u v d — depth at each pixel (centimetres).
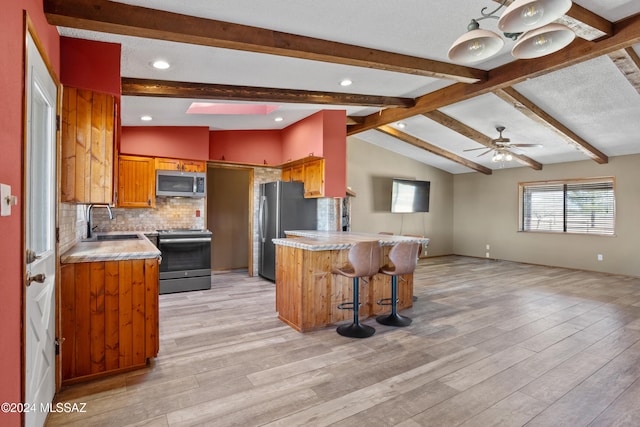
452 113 568
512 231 839
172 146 528
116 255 248
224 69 327
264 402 216
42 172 197
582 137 599
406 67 334
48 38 205
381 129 672
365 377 248
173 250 503
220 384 238
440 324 367
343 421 197
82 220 384
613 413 205
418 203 850
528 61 368
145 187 512
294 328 351
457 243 961
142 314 260
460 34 286
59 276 223
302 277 342
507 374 254
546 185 786
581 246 721
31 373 165
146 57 290
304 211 596
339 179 526
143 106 408
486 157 790
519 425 194
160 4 221
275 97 403
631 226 658
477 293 509
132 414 202
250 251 634
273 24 257
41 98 187
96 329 244
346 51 300
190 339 321
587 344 313
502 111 537
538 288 545
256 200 638
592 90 442
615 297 488
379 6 237
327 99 438
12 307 132
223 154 591
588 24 284
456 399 220
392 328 354
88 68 248
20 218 142
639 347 307
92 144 248
